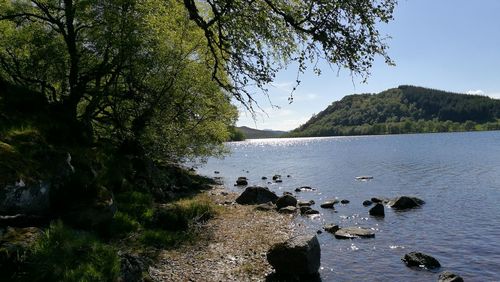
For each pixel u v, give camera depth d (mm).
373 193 39625
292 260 15641
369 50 8758
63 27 22250
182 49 24672
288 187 45062
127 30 20875
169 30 22938
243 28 10070
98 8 21328
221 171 65625
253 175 58844
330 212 29906
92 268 9930
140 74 23203
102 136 27734
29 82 23359
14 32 22672
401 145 144500
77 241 11016
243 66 10227
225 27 10359
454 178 48844
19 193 11562
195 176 49094
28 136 13977
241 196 32438
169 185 33594
